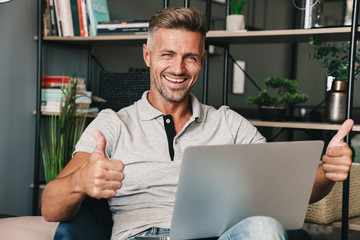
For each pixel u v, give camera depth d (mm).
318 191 1452
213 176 1072
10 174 2611
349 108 1940
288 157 1158
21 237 1431
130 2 3076
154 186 1446
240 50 3850
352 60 1929
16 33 2594
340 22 4691
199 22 1489
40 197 2678
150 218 1377
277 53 4348
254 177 1127
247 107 3924
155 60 1515
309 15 2131
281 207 1235
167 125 1517
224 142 1565
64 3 2580
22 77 2648
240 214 1179
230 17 2369
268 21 4332
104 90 2639
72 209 1226
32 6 2686
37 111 2586
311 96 4320
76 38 2545
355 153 2555
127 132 1485
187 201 1085
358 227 1961
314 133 2816
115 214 1457
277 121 2334
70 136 2502
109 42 2662
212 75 3531
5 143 2568
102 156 1094
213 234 1184
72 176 1170
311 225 2197
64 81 2580
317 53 2297
